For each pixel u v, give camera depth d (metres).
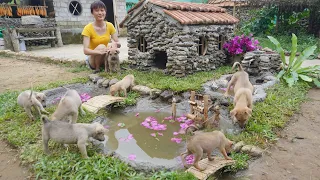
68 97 4.65
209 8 8.43
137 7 7.75
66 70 9.25
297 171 3.55
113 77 7.38
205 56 7.86
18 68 9.81
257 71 7.72
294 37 7.32
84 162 3.55
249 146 3.93
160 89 6.21
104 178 3.26
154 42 7.72
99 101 5.65
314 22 14.57
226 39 8.61
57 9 16.70
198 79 6.88
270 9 15.19
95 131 3.79
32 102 4.92
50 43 16.20
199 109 4.76
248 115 4.31
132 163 3.54
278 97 5.73
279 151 4.01
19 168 3.72
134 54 8.37
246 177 3.44
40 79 8.10
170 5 7.19
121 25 8.38
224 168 3.57
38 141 4.24
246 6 15.97
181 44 6.94
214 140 3.42
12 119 5.07
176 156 4.00
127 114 5.66
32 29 14.62
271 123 4.65
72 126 3.74
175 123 5.12
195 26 7.21
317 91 6.59
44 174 3.42
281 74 6.98
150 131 4.86
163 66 8.45
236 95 4.84
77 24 17.73
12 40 14.15
